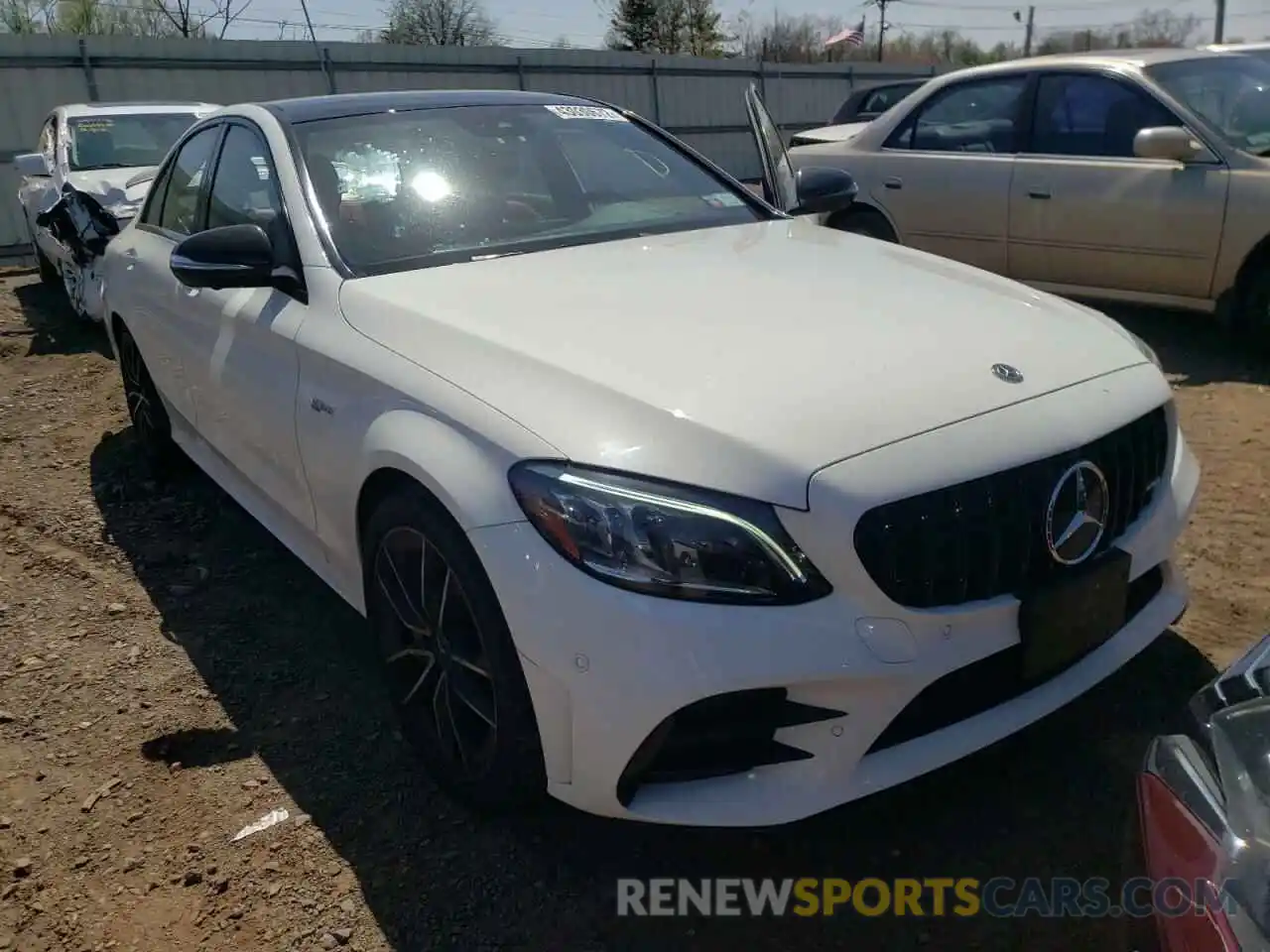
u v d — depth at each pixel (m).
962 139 6.50
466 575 2.20
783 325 2.41
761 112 4.44
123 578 3.89
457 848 2.43
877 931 2.16
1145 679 2.86
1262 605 3.19
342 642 3.38
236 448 3.50
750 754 2.04
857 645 1.94
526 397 2.21
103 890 2.38
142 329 4.23
